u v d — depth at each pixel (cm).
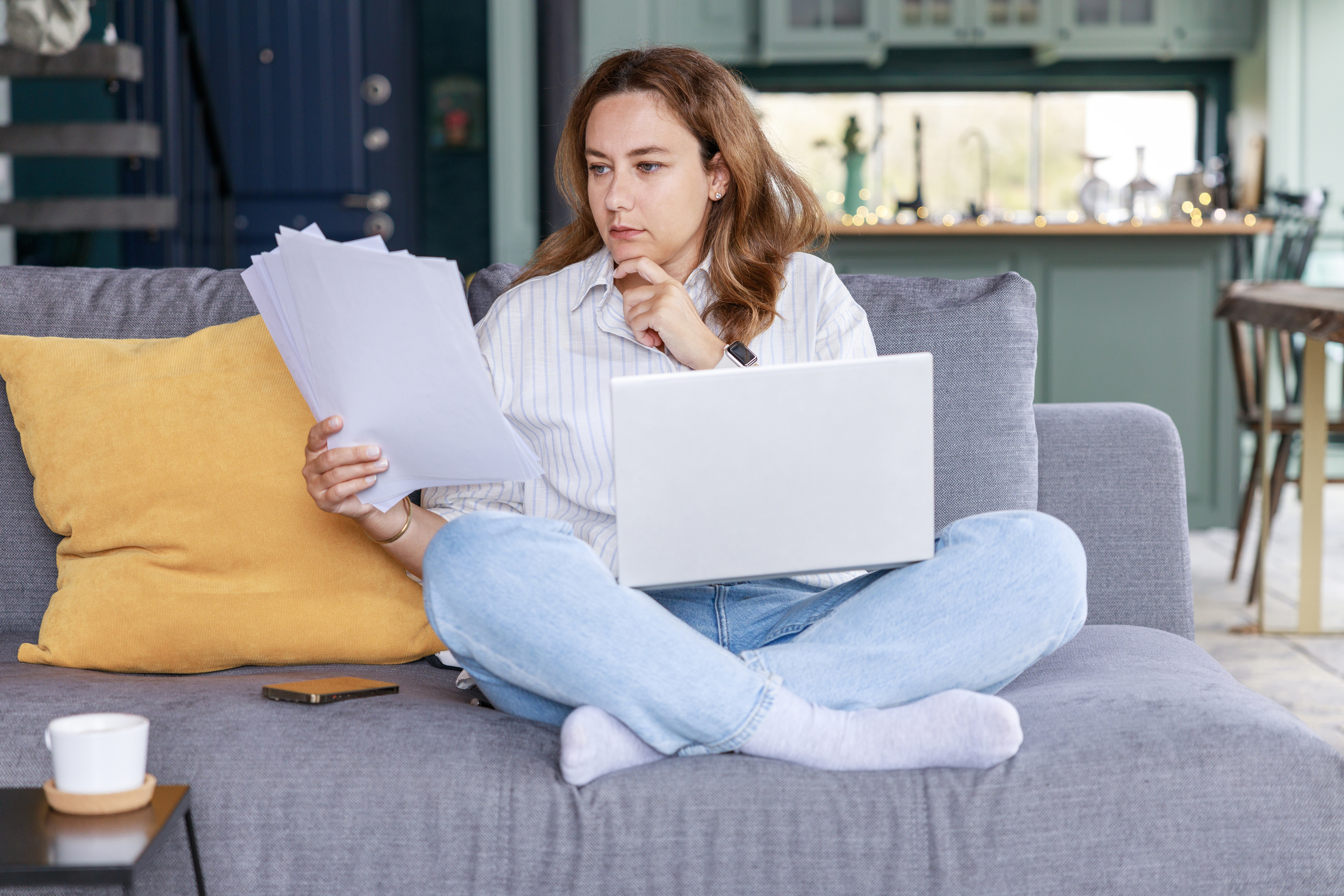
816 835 111
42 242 498
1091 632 154
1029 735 116
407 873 113
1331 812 112
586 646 115
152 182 472
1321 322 285
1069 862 111
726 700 114
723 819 112
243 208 576
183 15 457
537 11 548
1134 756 113
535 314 157
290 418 151
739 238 159
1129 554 167
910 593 122
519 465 128
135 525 147
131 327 168
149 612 143
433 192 579
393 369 124
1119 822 111
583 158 164
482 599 118
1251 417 359
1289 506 500
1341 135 571
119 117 548
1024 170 638
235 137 574
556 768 115
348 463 130
